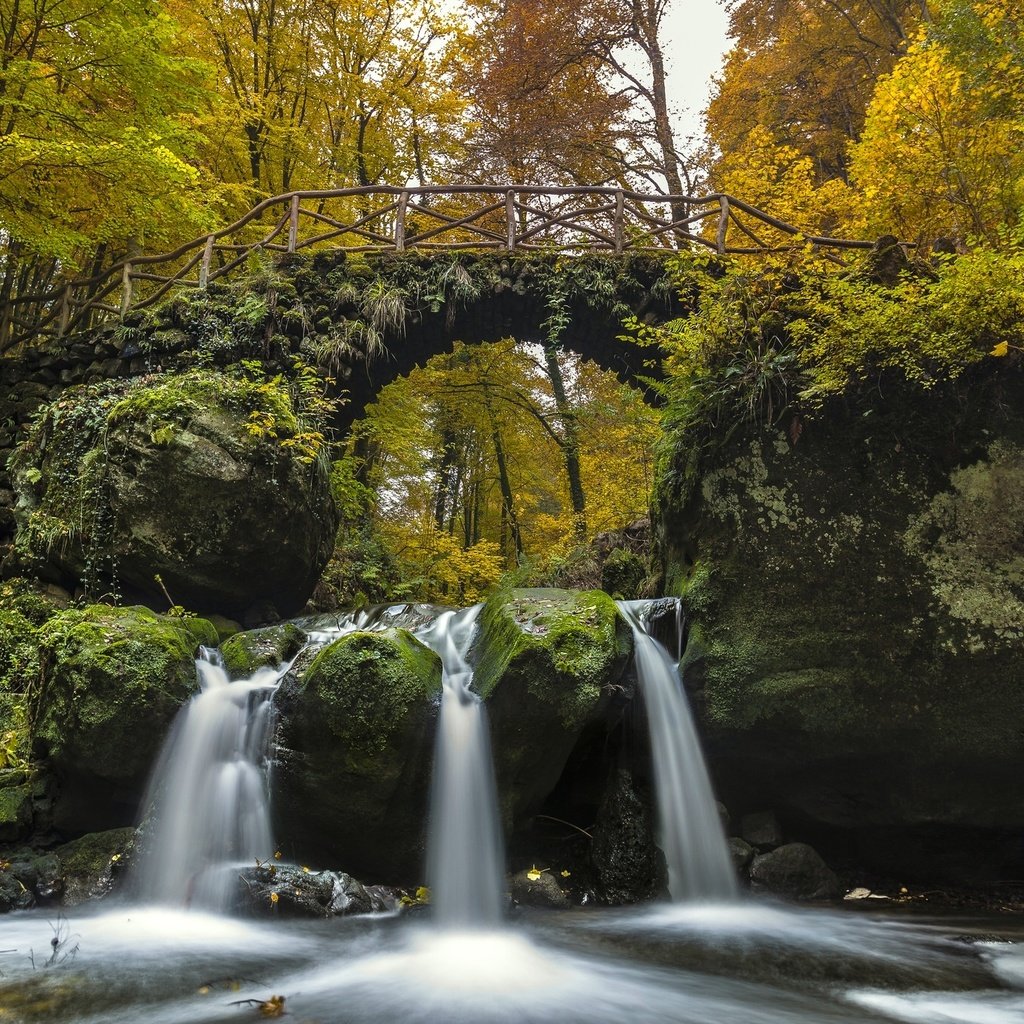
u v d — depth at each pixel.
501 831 4.99
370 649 4.84
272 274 9.49
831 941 4.27
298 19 14.04
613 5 16.14
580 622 5.18
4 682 6.30
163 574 7.02
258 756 5.26
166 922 4.41
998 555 5.38
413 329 9.93
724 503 5.85
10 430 9.03
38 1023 3.03
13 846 5.21
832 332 5.59
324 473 8.22
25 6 9.16
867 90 15.32
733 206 9.96
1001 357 5.45
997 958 3.98
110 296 14.05
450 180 16.06
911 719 5.32
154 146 8.85
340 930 4.31
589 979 3.60
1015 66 7.64
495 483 22.12
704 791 5.57
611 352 10.43
